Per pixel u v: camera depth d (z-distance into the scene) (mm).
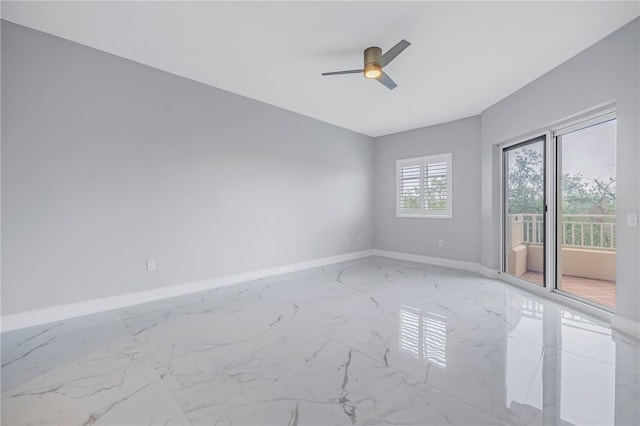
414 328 2576
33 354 2109
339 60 3107
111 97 3000
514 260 4102
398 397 1652
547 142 3436
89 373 1876
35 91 2588
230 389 1724
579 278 3920
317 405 1586
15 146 2502
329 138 5375
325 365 1981
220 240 3891
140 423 1450
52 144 2674
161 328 2572
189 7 2281
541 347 2229
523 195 3951
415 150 5648
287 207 4715
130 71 3117
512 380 1813
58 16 2402
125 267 3105
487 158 4469
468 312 2959
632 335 2402
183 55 3020
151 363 2002
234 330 2539
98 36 2691
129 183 3125
